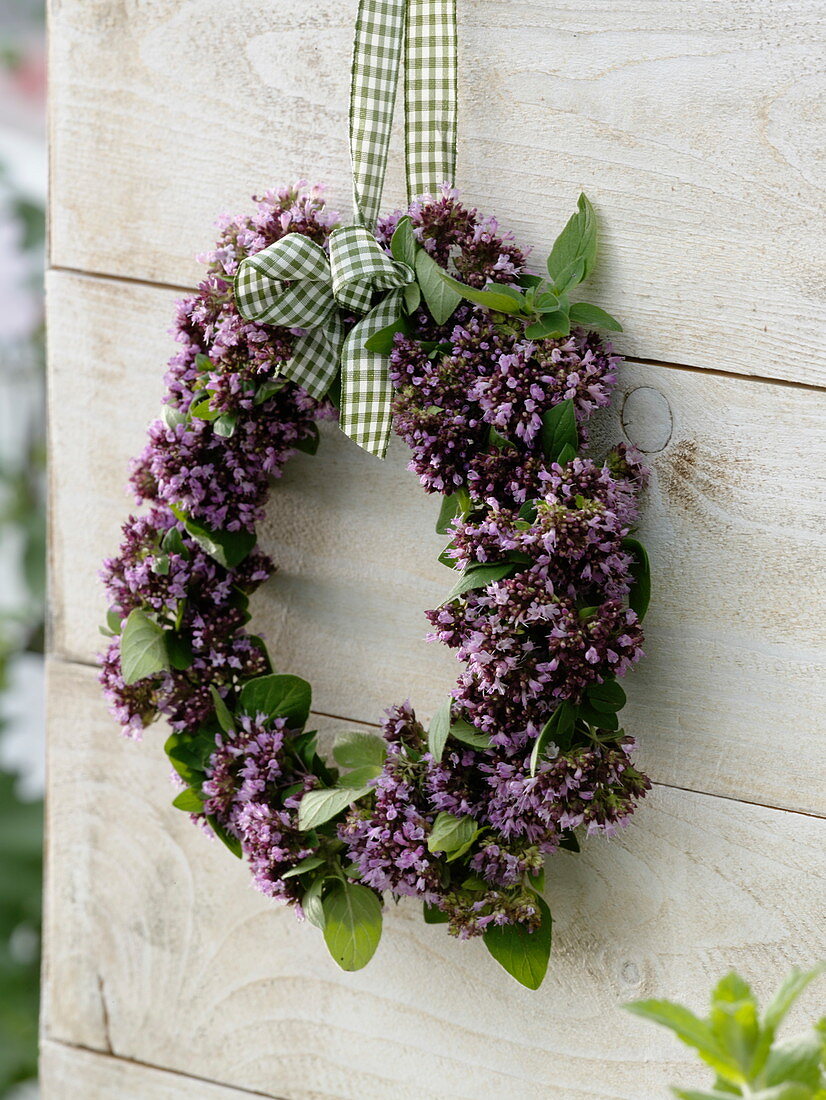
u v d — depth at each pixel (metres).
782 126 0.68
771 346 0.69
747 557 0.69
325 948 0.76
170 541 0.72
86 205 0.76
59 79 0.76
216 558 0.72
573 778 0.67
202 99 0.74
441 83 0.70
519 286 0.69
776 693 0.69
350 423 0.70
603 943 0.72
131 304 0.76
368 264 0.68
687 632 0.70
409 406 0.68
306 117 0.73
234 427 0.71
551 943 0.73
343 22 0.72
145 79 0.75
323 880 0.70
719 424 0.69
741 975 0.71
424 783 0.70
